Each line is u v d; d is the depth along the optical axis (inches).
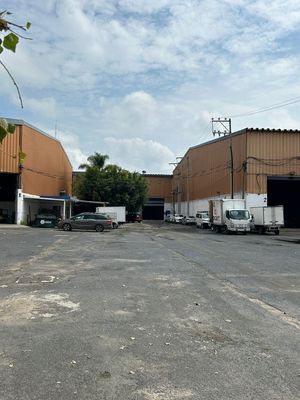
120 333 267.0
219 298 376.5
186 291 406.0
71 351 231.5
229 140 2081.7
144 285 433.7
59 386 184.7
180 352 233.1
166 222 3289.9
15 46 87.5
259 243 1069.1
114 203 2709.2
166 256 707.4
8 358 219.5
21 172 1721.2
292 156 1846.7
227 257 709.3
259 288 427.5
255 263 631.2
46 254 713.6
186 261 642.2
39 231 1453.0
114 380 192.7
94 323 289.6
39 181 1978.3
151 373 201.9
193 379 195.2
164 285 435.5
